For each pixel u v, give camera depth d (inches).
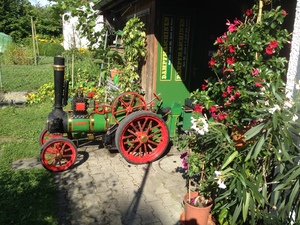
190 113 210.2
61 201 146.5
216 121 132.5
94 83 376.2
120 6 322.0
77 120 181.8
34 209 137.1
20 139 231.6
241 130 117.6
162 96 251.0
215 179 107.3
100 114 189.2
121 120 192.7
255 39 122.9
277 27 129.8
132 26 249.9
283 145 96.0
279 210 101.3
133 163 190.7
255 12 136.5
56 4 342.3
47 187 156.0
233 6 254.5
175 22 241.8
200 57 257.0
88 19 380.2
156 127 195.0
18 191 151.7
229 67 126.3
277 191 99.7
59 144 175.6
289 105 96.7
